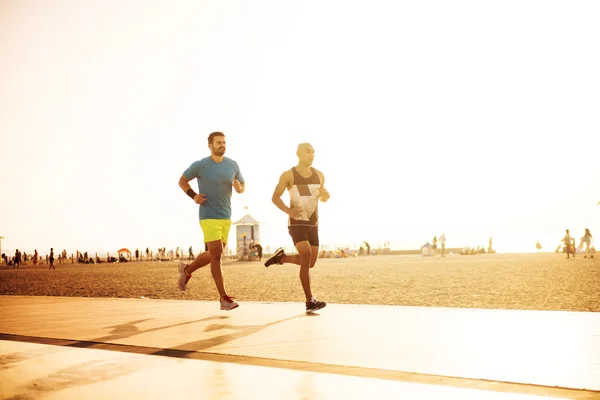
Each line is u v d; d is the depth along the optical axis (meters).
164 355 3.02
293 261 5.41
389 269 21.52
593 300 8.58
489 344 3.16
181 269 5.65
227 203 5.52
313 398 2.01
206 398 2.03
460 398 2.00
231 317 4.91
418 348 3.07
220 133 5.50
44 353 3.03
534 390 2.13
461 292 10.41
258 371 2.48
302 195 5.30
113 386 2.22
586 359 2.70
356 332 3.74
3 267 58.41
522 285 11.78
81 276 24.20
